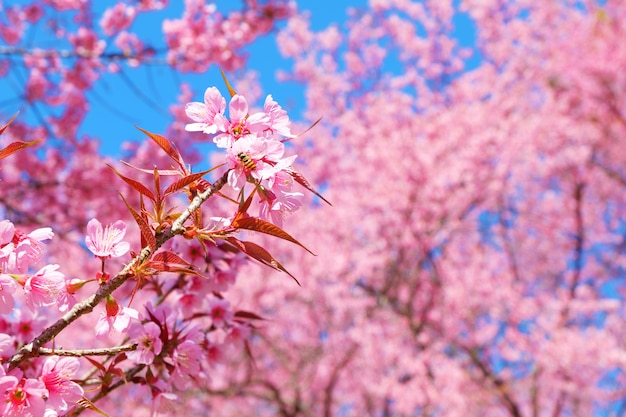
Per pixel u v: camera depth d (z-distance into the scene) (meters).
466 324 10.55
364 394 11.64
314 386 11.27
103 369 2.15
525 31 13.05
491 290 10.47
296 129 13.82
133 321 2.15
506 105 11.70
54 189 7.86
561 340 9.40
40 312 2.47
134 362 2.43
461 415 9.43
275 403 10.78
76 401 1.70
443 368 9.78
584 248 12.60
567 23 12.34
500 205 11.71
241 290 11.05
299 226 11.31
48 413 1.63
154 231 1.70
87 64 7.50
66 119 8.05
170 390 2.27
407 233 10.54
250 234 1.81
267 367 12.07
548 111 11.40
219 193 1.76
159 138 1.79
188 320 2.67
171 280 2.78
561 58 11.79
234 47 7.32
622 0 11.09
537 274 12.92
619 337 9.98
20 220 7.08
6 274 1.60
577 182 11.72
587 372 9.60
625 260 12.84
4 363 1.75
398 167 10.65
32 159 7.81
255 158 1.71
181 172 1.79
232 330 2.80
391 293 11.27
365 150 11.57
